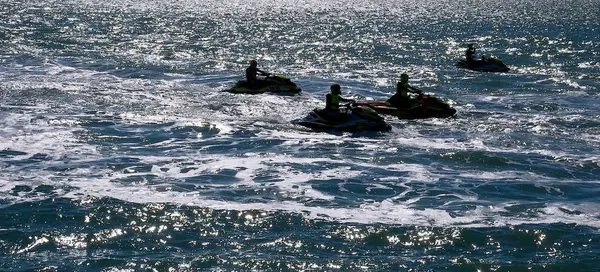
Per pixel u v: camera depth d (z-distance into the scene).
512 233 23.50
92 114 38.75
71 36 76.12
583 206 26.27
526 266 21.36
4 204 24.94
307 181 28.31
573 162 31.98
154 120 37.88
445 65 61.81
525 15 136.38
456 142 35.00
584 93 49.62
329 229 23.50
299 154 32.25
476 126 38.53
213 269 20.80
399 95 40.88
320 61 63.09
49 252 21.69
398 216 24.75
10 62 55.78
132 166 29.78
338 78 53.62
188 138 34.72
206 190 26.91
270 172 29.39
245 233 23.16
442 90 49.84
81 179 27.86
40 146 32.41
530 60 67.00
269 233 23.17
